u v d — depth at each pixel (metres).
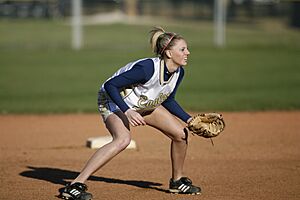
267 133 29.02
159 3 105.88
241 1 100.06
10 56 71.38
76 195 16.50
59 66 62.41
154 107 17.14
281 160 22.83
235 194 17.72
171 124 17.17
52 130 30.52
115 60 66.81
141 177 20.08
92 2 106.81
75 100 41.69
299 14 95.50
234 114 35.44
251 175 20.30
